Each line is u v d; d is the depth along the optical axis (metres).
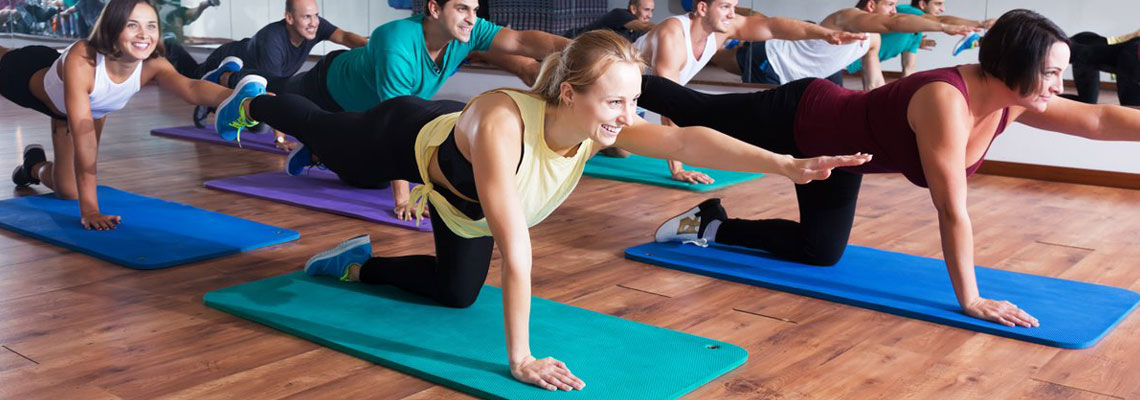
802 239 3.05
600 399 1.98
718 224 3.30
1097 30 4.55
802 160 1.80
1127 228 3.75
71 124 3.34
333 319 2.49
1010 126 4.91
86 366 2.22
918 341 2.44
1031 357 2.32
